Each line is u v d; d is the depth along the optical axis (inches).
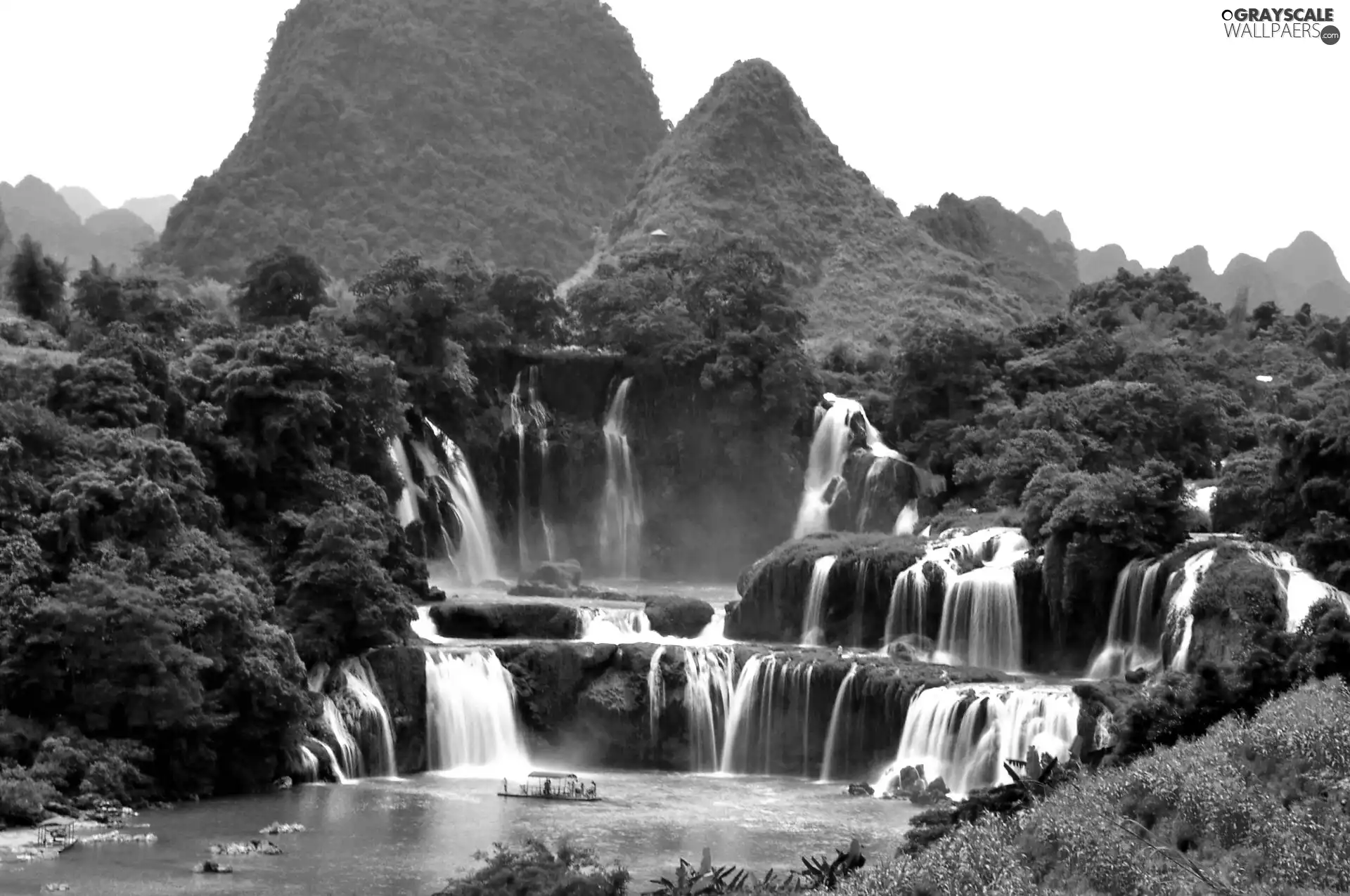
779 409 5442.9
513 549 5290.4
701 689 3818.9
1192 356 5565.9
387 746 3607.3
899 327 7726.4
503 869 2258.9
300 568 3722.9
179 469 3688.5
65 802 3011.8
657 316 5531.5
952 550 4138.8
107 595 3179.1
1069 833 2084.2
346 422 4252.0
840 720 3683.6
